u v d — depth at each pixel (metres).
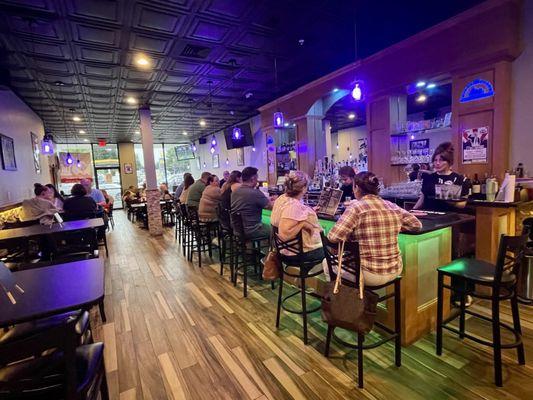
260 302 3.07
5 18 3.27
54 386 1.14
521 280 2.77
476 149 3.33
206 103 7.43
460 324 2.20
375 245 1.88
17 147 5.68
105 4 3.10
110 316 2.90
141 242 6.27
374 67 4.41
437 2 3.40
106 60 4.53
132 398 1.81
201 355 2.22
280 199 2.50
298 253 2.31
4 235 3.29
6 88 4.91
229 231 3.69
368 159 4.78
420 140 6.40
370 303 1.76
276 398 1.77
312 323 2.61
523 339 2.19
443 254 2.39
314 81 5.54
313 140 6.05
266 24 3.72
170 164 15.14
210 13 3.41
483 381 1.81
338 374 1.94
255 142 9.36
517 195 2.84
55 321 1.83
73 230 3.52
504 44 3.01
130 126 9.86
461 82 3.40
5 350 0.96
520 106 3.11
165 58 4.59
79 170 13.12
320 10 3.47
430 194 2.99
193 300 3.19
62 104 6.84
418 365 1.98
